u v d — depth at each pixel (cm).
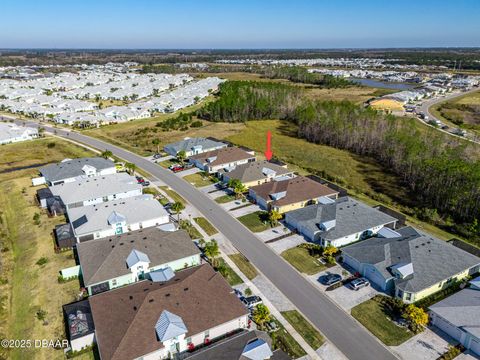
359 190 7662
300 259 5141
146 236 5162
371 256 4778
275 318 4031
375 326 3906
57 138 12162
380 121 10456
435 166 7069
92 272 4528
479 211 6256
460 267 4594
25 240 5803
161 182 8100
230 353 3297
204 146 9938
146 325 3569
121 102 19488
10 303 4428
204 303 3884
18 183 8200
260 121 14100
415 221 6331
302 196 6694
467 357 3497
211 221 6278
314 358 3516
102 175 7756
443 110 16225
